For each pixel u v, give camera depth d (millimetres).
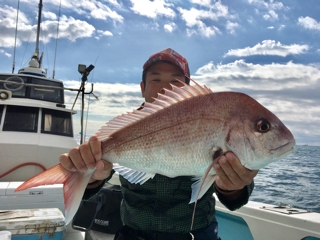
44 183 519
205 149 512
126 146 561
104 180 654
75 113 1935
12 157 1626
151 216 632
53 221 754
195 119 526
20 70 2205
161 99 569
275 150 488
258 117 498
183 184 627
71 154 541
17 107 1774
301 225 760
